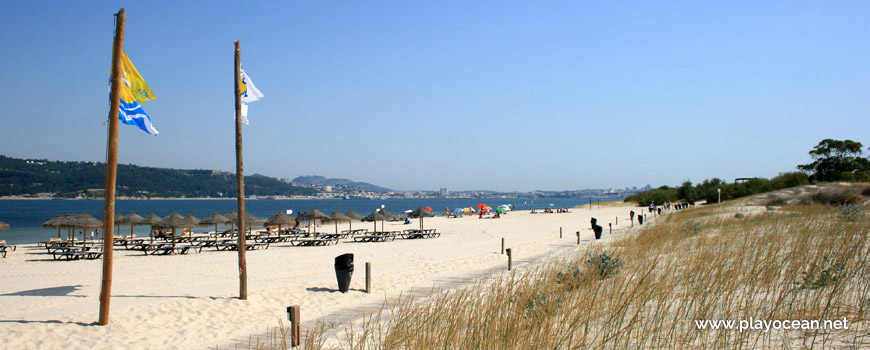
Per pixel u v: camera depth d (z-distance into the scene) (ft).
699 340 17.54
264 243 86.12
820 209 75.92
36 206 427.33
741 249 33.35
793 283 22.76
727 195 214.28
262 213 333.21
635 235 71.51
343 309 33.40
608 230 109.81
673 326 17.87
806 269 25.54
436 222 164.86
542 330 18.83
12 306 32.94
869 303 18.98
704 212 114.52
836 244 30.73
